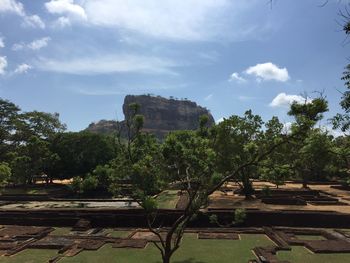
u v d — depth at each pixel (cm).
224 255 2067
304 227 2809
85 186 1664
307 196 4122
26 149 5312
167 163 1578
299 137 1396
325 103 1273
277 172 1548
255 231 2611
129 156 1590
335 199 3891
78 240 2406
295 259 1972
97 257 2044
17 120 6156
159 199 4109
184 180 1636
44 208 3544
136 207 3397
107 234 2645
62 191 5081
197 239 2428
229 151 3597
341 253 2081
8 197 4494
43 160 5288
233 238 2441
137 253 2117
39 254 2120
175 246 1534
